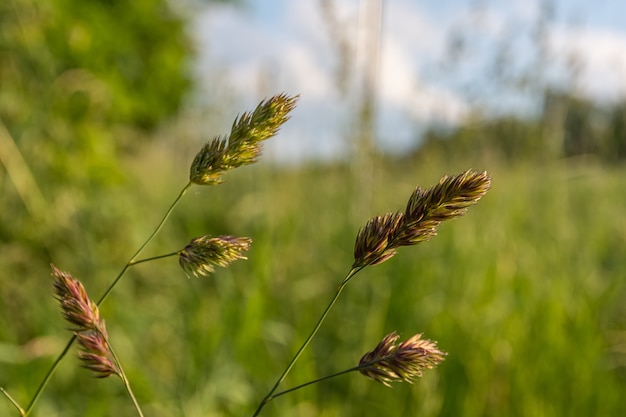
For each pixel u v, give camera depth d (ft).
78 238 12.09
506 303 10.87
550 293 10.68
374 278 11.55
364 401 9.33
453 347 9.46
